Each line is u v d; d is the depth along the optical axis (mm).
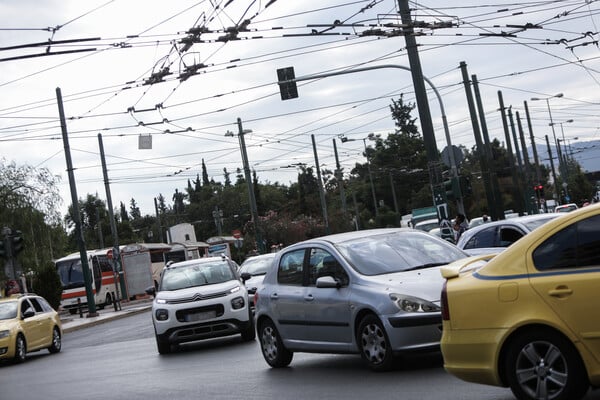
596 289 8711
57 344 29750
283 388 13570
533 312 9125
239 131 64125
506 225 20859
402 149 140375
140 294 74375
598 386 8812
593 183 171625
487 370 9531
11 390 18312
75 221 51062
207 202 160500
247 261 34062
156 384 16094
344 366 15195
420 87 30219
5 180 54688
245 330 22438
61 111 48812
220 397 13391
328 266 14914
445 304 9945
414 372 13227
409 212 138125
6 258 39531
